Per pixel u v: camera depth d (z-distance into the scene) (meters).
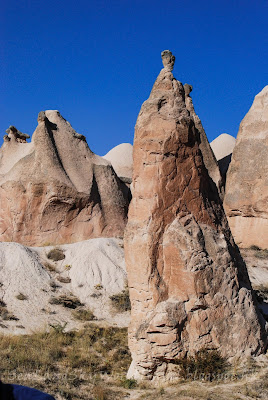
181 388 13.02
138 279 14.66
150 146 15.37
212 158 33.62
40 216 38.38
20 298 26.62
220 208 16.78
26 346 19.08
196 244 14.88
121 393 13.52
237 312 14.81
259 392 12.39
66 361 17.34
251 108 40.16
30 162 39.75
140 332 14.18
